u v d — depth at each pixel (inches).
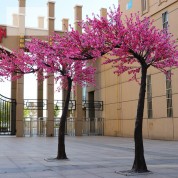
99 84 1397.6
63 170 390.3
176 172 370.3
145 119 1027.9
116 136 1229.7
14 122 1223.5
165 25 936.9
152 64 396.8
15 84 1370.6
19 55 518.9
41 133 1243.8
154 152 602.2
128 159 503.8
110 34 366.0
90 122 1350.9
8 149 677.3
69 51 381.1
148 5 1014.4
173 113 896.3
